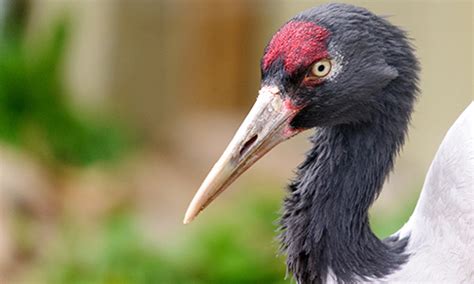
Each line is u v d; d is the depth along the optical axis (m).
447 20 14.62
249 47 18.89
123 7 17.95
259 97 5.71
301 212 5.90
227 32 18.72
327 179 5.84
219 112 18.84
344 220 5.82
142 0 18.08
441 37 14.73
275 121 5.67
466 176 5.65
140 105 18.31
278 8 18.27
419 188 12.15
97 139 15.54
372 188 5.85
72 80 17.38
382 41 5.63
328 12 5.61
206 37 18.70
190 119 18.47
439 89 14.79
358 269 5.82
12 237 11.94
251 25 18.77
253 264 10.34
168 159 17.03
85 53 17.59
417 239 5.84
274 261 10.39
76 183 14.38
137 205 14.30
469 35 14.34
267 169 15.07
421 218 5.88
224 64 18.84
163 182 15.62
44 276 11.02
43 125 15.34
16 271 11.49
